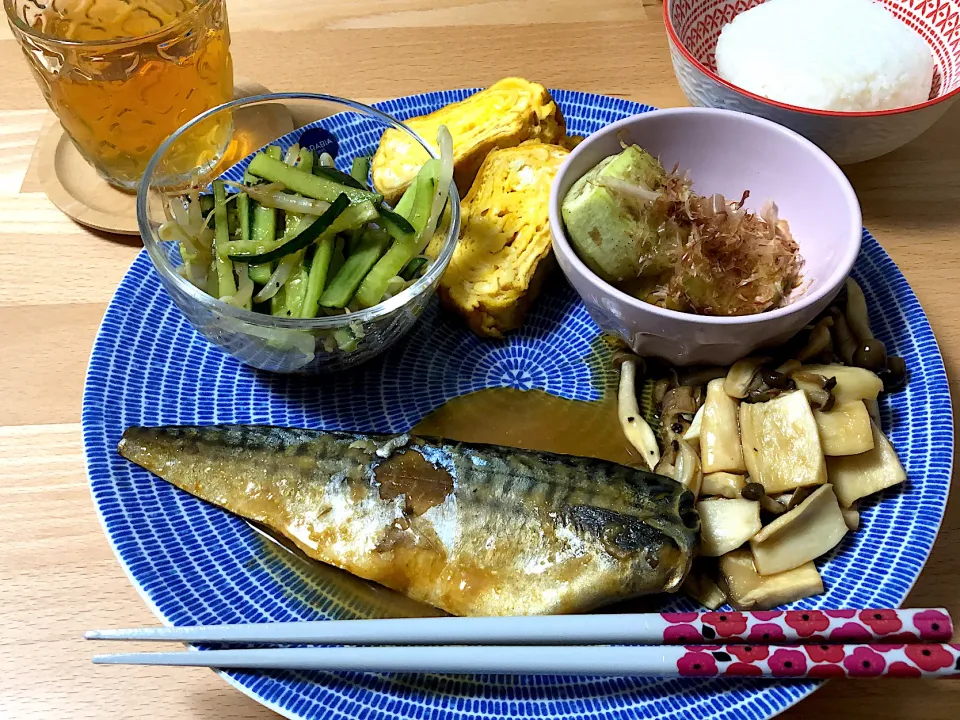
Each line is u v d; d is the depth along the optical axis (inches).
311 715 9.3
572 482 10.6
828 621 9.5
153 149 14.0
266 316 11.0
